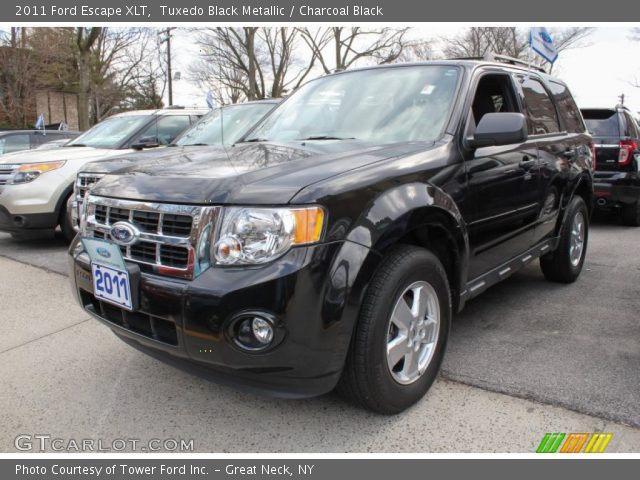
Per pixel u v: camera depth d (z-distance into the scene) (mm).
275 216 2078
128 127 7020
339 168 2357
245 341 2104
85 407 2713
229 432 2482
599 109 7531
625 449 2277
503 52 25031
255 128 3764
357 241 2180
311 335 2076
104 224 2523
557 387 2781
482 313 3971
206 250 2154
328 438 2416
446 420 2516
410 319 2500
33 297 4520
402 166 2535
